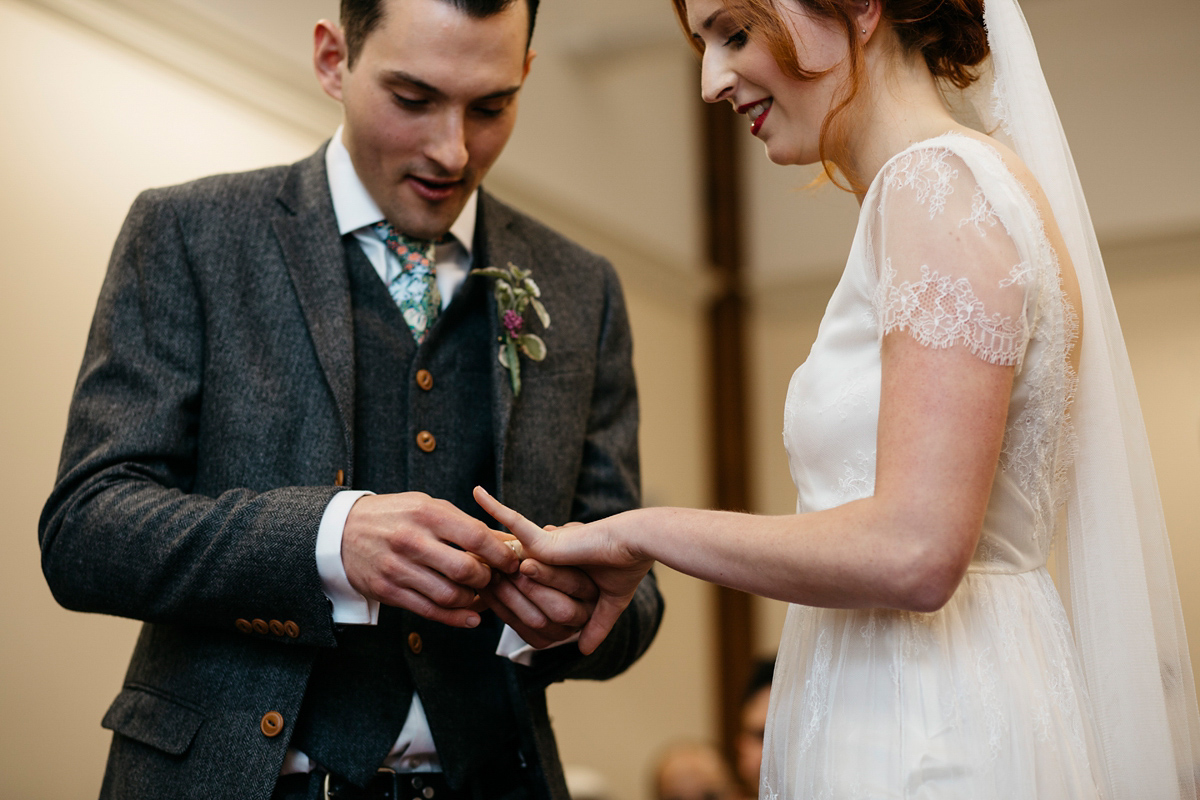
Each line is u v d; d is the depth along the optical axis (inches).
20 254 103.0
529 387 68.2
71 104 108.8
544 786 63.2
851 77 50.7
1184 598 169.6
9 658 99.2
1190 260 219.5
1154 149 225.8
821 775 50.1
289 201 66.7
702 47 59.2
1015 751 47.1
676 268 245.8
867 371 49.8
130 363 60.8
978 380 44.0
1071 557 53.0
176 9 120.6
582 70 216.2
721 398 259.1
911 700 48.5
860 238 49.9
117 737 60.2
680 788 152.6
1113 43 231.1
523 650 62.7
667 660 225.6
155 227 63.6
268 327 62.6
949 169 47.1
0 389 100.3
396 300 67.2
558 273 74.4
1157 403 214.7
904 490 43.4
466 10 60.4
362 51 62.5
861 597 44.4
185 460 61.3
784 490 255.0
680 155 253.9
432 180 63.9
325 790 58.0
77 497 58.0
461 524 54.9
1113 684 51.6
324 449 60.8
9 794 98.1
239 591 55.4
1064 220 53.7
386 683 60.5
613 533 52.8
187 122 122.0
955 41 55.1
